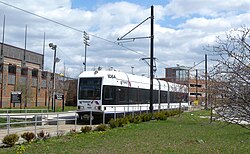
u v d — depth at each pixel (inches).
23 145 610.9
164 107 1801.2
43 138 695.1
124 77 1296.8
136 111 1390.3
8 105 2171.5
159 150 589.6
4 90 2145.7
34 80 2432.3
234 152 580.1
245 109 260.5
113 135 817.5
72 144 649.0
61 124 1111.0
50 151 560.4
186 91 2183.8
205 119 1343.5
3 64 2144.4
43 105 2529.5
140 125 1101.1
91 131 881.5
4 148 582.9
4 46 2748.5
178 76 2491.4
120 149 596.4
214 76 312.8
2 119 1053.8
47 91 2491.4
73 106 2635.3
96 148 605.0
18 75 2268.7
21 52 2972.4
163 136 805.2
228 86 264.2
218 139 761.6
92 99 1162.6
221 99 270.7
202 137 795.4
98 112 1151.0
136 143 676.1
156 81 1697.8
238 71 259.9
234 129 962.1
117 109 1224.2
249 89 257.4
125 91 1293.1
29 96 2228.1
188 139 751.7
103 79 1169.4
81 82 1186.0
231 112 268.4
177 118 1453.0
